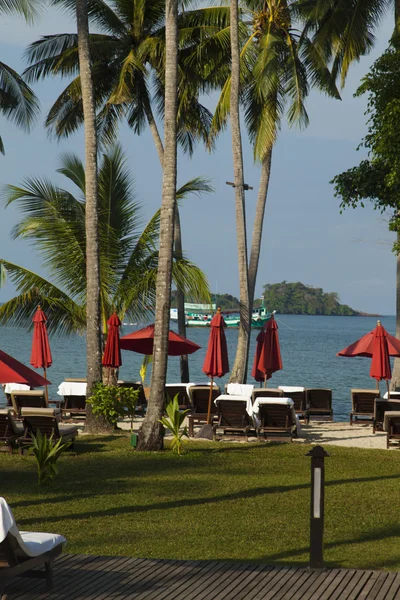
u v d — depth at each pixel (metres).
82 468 13.42
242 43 26.30
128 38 26.34
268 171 25.50
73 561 7.67
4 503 6.05
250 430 17.86
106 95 27.05
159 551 8.25
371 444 16.94
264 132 24.56
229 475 12.91
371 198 19.89
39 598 6.52
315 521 7.43
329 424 20.70
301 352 69.62
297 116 24.97
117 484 12.05
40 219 20.50
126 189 21.92
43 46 25.12
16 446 15.39
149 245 21.72
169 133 15.45
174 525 9.43
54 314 22.17
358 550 8.38
